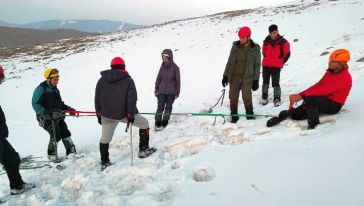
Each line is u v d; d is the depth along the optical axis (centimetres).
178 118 845
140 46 2916
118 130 885
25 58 3366
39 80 2302
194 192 439
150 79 1791
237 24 3133
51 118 664
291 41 2034
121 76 558
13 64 3092
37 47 4078
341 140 471
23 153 854
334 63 567
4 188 558
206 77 1588
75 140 895
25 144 963
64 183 526
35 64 2945
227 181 449
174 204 420
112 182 521
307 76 1045
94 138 870
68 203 481
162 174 514
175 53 2416
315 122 570
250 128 645
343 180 377
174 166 531
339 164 411
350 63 1019
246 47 682
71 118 1195
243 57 688
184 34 3138
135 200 446
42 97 663
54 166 633
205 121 752
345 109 610
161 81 803
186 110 962
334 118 583
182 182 473
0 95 2017
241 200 397
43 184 553
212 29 3131
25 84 2238
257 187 416
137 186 499
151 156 601
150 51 2628
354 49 1270
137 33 3853
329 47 1480
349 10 2703
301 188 388
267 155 491
